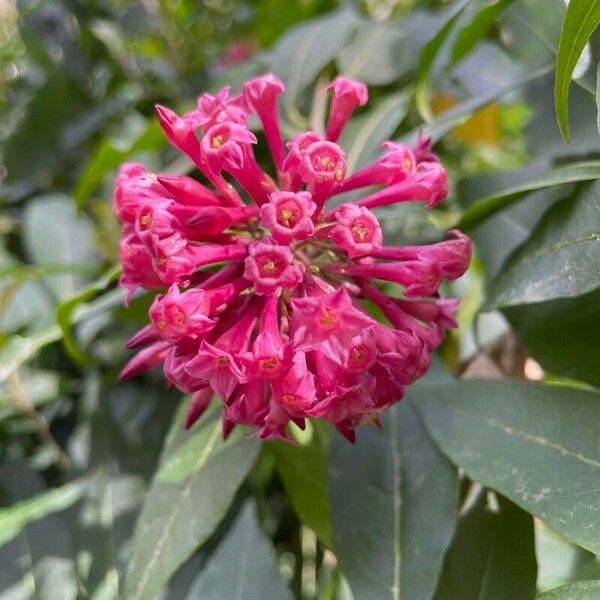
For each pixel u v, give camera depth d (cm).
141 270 13
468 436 15
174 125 13
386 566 14
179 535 15
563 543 21
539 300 14
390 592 14
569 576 20
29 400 22
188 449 17
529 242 15
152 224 12
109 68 33
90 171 23
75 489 18
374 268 13
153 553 15
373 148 20
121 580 18
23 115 30
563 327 15
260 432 13
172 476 16
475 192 20
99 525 19
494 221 18
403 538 14
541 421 14
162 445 21
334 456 16
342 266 13
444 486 15
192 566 19
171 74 32
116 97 32
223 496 16
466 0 18
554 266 14
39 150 30
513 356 18
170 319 12
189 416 14
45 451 22
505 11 20
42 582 18
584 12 12
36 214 26
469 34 20
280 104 23
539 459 14
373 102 22
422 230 22
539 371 19
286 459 17
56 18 34
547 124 19
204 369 12
